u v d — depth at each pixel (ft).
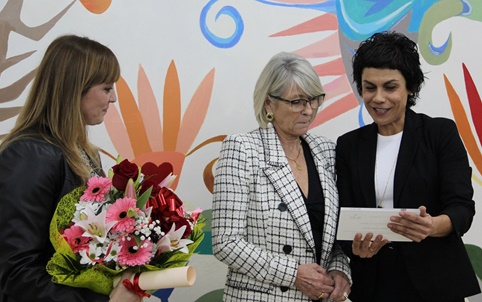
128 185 5.08
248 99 8.54
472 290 6.45
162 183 5.61
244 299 6.57
